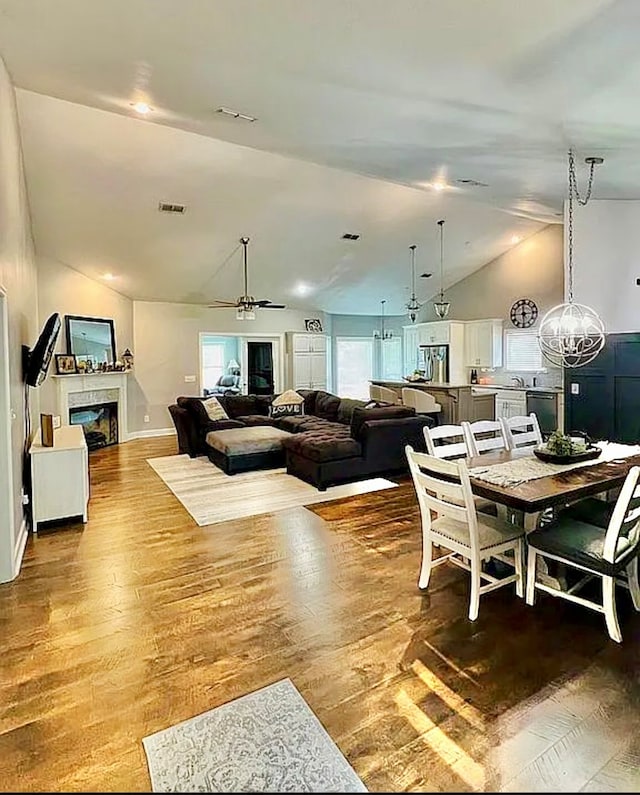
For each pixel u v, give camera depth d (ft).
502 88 8.02
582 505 10.94
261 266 27.96
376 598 9.95
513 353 31.30
